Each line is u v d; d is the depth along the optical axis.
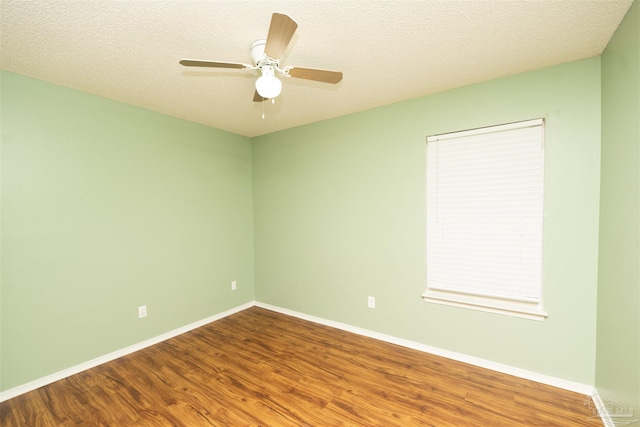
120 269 2.56
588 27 1.56
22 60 1.83
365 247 2.89
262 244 3.77
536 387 2.02
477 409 1.81
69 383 2.13
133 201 2.65
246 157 3.79
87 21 1.46
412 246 2.62
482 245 2.29
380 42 1.69
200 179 3.23
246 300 3.79
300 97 2.50
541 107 2.03
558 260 2.00
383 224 2.77
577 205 1.93
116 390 2.05
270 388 2.06
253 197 3.85
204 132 3.27
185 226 3.08
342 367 2.32
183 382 2.14
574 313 1.96
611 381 1.64
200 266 3.23
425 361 2.40
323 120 3.13
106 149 2.46
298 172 3.38
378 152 2.77
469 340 2.35
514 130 2.14
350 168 2.96
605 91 1.75
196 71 2.00
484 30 1.58
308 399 1.93
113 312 2.51
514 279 2.17
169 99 2.51
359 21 1.49
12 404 1.91
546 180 2.02
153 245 2.80
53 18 1.42
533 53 1.83
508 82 2.13
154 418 1.77
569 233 1.96
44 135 2.13
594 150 1.87
